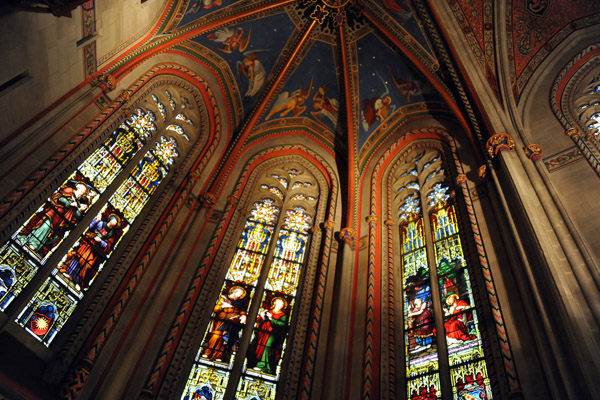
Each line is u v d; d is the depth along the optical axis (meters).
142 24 12.25
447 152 14.11
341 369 10.24
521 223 9.26
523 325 8.48
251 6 15.04
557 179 10.16
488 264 9.95
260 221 14.27
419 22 14.38
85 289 9.86
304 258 13.45
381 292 11.77
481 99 12.42
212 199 13.54
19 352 8.08
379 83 16.25
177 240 12.24
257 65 16.22
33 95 9.37
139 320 10.27
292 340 11.16
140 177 12.40
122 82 12.19
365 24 15.80
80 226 10.11
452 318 10.30
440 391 9.29
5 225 8.35
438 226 12.69
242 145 15.48
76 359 8.84
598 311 7.07
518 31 13.28
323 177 15.94
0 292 8.30
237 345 11.05
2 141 8.88
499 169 10.84
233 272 12.56
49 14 9.16
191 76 14.89
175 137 14.08
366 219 14.06
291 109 17.06
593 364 6.49
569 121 11.36
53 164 9.58
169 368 9.89
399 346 10.60
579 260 7.91
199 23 14.21
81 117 10.62
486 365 8.73
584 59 12.48
